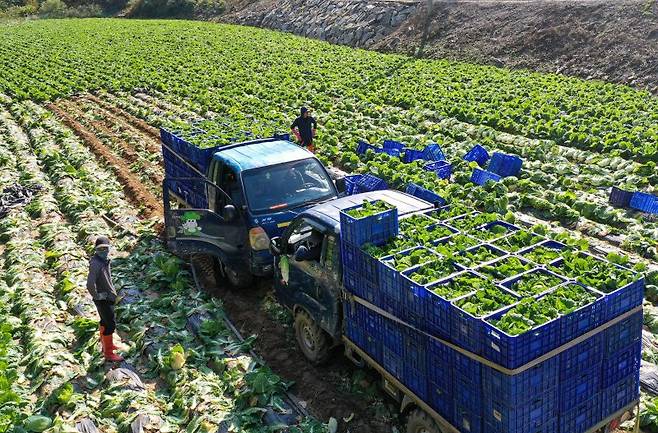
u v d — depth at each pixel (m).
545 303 6.80
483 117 24.56
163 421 8.77
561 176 18.39
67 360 10.30
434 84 32.50
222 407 8.88
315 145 22.03
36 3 102.38
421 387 7.58
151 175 20.20
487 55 38.66
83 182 19.89
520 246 8.70
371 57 42.84
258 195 11.91
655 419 8.25
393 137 22.56
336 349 10.08
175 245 12.82
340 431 8.63
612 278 7.21
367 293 8.29
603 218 15.27
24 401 9.23
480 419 6.74
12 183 20.08
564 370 6.63
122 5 93.56
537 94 28.27
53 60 47.97
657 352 9.79
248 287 12.68
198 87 35.38
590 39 34.28
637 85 29.52
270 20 64.06
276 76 37.22
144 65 43.91
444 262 8.02
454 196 16.73
